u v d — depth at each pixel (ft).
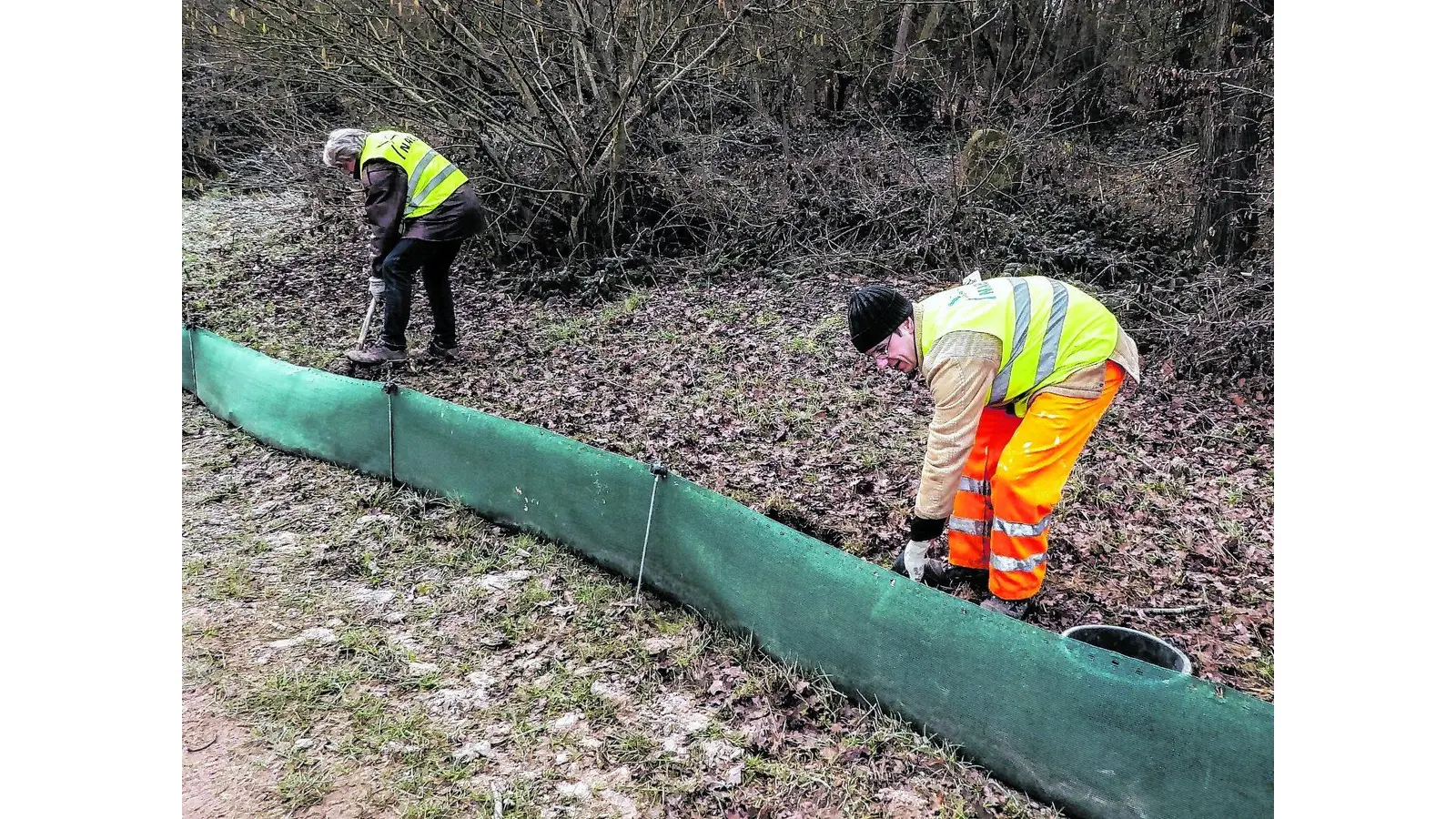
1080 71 32.35
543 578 11.13
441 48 22.85
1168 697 6.95
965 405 8.36
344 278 24.13
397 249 17.07
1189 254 21.52
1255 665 9.39
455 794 7.73
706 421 15.60
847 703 8.72
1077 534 12.03
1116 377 8.82
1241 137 20.40
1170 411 15.93
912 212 24.62
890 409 15.96
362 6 22.26
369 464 13.93
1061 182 26.04
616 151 23.02
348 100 24.99
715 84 26.21
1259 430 15.14
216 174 32.55
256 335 20.03
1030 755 7.56
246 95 28.19
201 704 8.78
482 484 12.54
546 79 22.72
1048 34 32.50
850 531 12.07
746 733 8.38
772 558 9.33
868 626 8.54
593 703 8.84
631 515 10.86
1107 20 31.78
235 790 7.73
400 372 17.79
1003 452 9.11
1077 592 10.73
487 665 9.48
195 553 11.66
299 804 7.61
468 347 19.15
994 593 9.37
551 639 9.91
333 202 26.76
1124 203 25.59
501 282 22.93
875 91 31.60
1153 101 29.89
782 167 25.86
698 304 21.50
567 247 23.57
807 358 18.20
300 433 14.69
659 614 10.33
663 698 8.93
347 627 10.11
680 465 14.03
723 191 24.79
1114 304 19.60
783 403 16.20
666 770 7.97
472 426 12.54
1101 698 7.22
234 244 26.94
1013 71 32.58
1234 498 12.94
